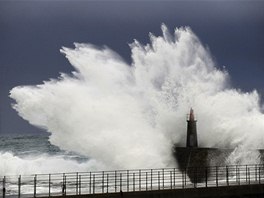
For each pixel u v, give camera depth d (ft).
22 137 436.76
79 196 100.22
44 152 240.73
